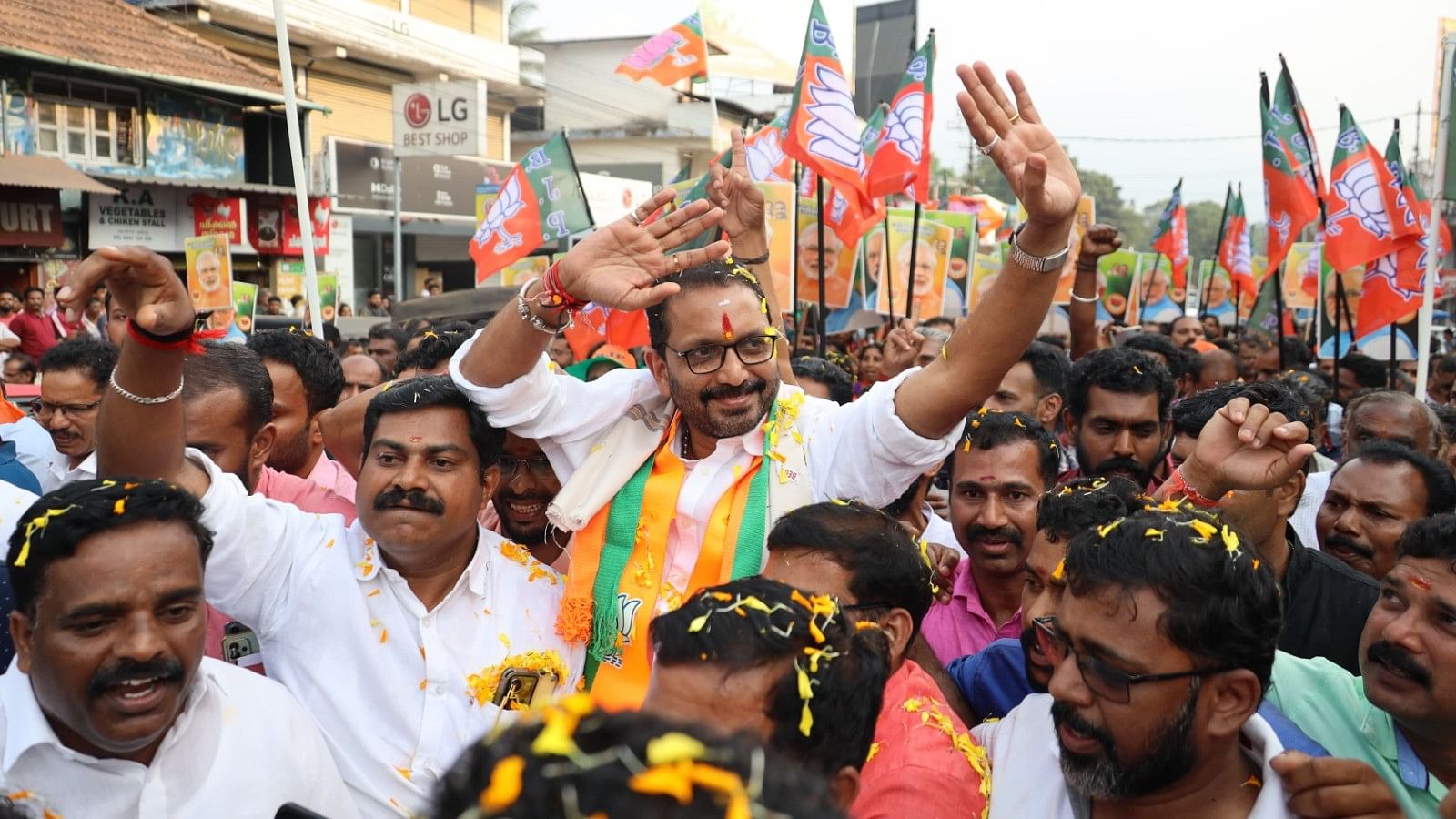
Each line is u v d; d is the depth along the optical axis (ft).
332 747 8.12
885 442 8.09
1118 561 6.02
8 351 32.09
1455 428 15.76
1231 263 41.63
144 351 7.61
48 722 6.51
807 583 7.37
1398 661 7.02
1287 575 10.00
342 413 10.89
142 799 6.49
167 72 59.31
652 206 8.44
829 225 24.54
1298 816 6.04
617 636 8.29
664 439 8.86
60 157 55.21
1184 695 5.90
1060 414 17.17
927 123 22.17
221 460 10.22
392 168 82.43
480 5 97.04
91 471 10.59
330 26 77.92
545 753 2.83
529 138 112.78
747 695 5.34
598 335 17.25
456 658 8.33
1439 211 21.79
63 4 57.31
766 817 2.76
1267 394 12.03
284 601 8.46
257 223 66.64
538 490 10.05
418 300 35.04
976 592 11.34
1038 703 7.47
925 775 6.66
